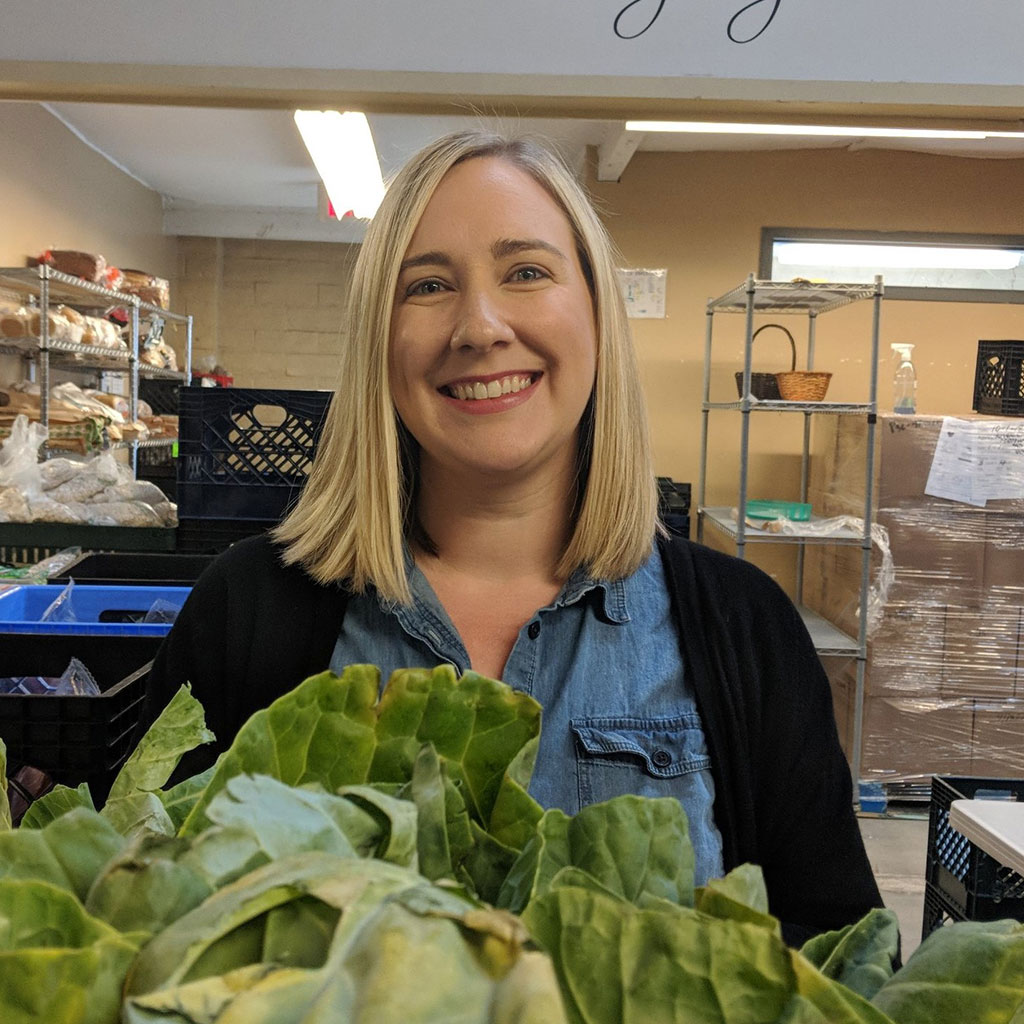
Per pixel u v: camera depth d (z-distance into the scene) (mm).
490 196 1026
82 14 1987
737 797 1103
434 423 1043
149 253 7406
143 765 494
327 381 8188
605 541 1112
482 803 431
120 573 2533
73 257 4914
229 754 391
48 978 228
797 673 1163
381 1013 205
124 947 238
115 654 1673
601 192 5090
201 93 2062
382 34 2004
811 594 4812
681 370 5164
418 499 1171
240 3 1988
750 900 333
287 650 1137
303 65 2006
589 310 1097
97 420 4426
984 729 3885
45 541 2938
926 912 1758
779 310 4785
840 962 388
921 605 3869
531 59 2016
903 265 5148
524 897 344
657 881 368
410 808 323
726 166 5066
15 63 1990
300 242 8117
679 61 2014
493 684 436
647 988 255
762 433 5164
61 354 5051
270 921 238
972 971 330
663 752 1077
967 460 3807
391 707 430
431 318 1031
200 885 270
